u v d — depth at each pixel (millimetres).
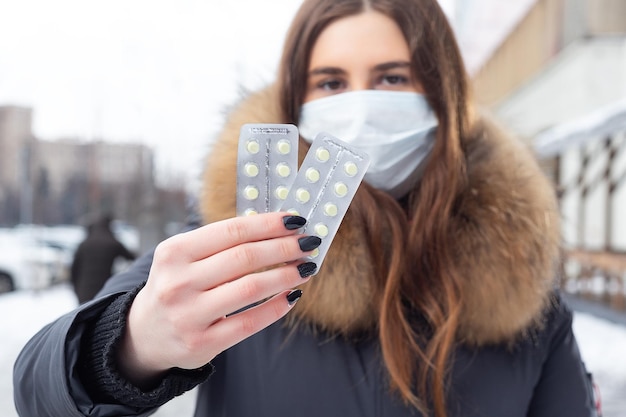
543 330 1071
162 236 10883
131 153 18672
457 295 985
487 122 1210
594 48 10688
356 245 998
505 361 1021
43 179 23859
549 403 1061
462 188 1052
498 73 18531
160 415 3736
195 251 607
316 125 1129
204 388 1027
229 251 601
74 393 700
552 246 1056
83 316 726
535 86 13547
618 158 9516
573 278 8938
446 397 983
